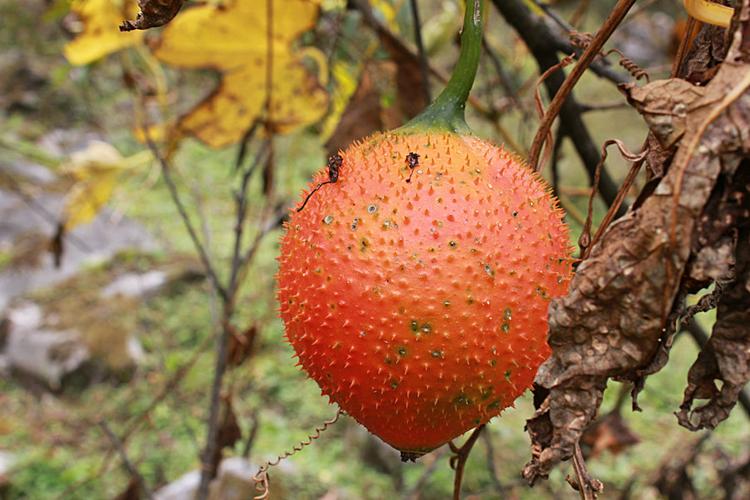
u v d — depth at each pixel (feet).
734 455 4.84
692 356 6.33
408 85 2.30
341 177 1.24
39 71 9.22
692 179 1.00
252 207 7.65
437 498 5.06
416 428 1.26
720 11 1.08
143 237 7.84
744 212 1.02
